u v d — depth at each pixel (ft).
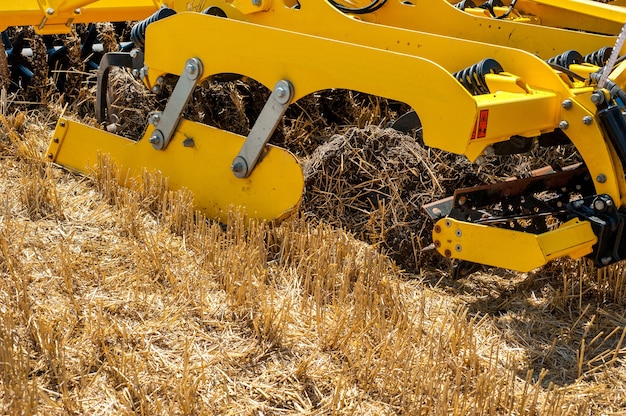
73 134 16.80
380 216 15.49
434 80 12.06
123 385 10.23
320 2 15.17
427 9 15.94
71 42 21.38
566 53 13.93
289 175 14.26
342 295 12.75
